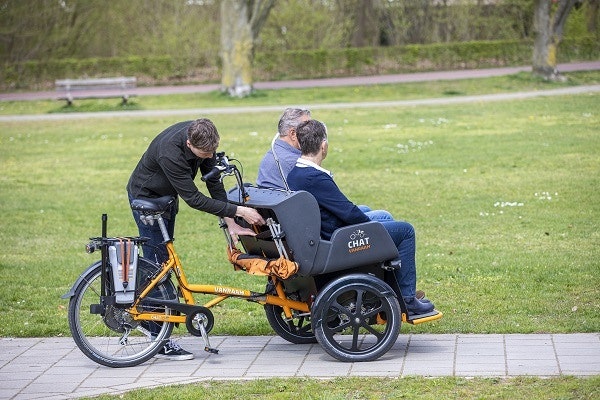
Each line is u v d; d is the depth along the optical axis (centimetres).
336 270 1268
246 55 7175
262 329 1483
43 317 1571
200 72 8944
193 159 1305
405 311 1306
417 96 6819
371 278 1274
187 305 1305
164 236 1319
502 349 1298
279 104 6600
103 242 1286
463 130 4606
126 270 1285
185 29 9019
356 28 10300
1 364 1320
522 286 1700
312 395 1123
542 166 3347
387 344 1279
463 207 2625
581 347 1288
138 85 8794
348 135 4609
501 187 2939
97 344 1361
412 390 1125
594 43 9038
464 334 1395
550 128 4500
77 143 4709
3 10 9100
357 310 1269
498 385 1131
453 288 1709
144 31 9681
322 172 1288
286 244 1275
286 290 1362
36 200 3028
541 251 2006
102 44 10038
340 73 8819
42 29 9400
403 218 2498
